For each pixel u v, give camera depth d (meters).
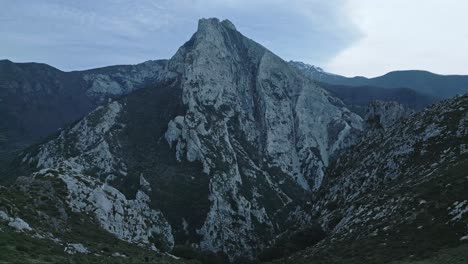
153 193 180.75
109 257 54.22
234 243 167.25
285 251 109.31
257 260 125.69
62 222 63.38
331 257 74.00
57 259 42.00
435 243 60.19
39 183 72.38
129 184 182.50
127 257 59.34
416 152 106.50
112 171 188.25
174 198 181.88
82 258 47.19
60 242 51.12
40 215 59.78
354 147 150.75
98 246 59.66
